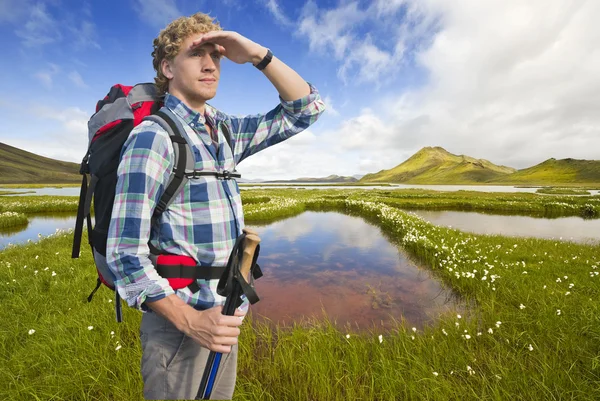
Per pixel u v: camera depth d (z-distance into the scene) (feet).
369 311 18.54
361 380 11.60
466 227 56.49
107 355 12.25
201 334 3.80
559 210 84.28
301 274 26.23
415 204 96.12
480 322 15.69
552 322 14.62
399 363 11.86
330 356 12.34
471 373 10.95
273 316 17.87
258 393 10.57
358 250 35.19
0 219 57.67
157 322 4.94
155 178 3.98
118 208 3.88
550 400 9.75
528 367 11.60
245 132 5.95
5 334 13.93
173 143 4.28
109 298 17.80
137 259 3.84
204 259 4.47
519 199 110.73
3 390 10.44
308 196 123.95
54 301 17.83
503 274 22.27
